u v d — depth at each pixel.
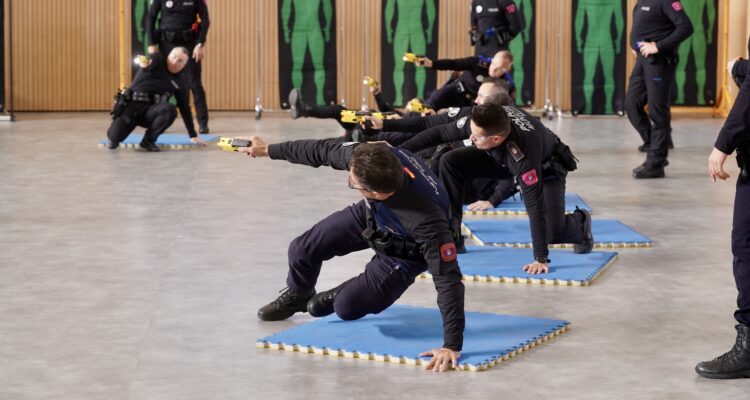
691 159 9.87
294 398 3.54
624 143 11.05
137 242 6.05
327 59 13.82
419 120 5.27
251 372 3.81
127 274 5.29
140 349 4.08
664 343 4.20
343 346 4.02
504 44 10.98
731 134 3.62
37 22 13.81
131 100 9.98
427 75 13.77
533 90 13.84
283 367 3.86
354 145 3.98
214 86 14.20
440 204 3.84
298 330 4.25
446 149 6.60
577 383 3.71
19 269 5.38
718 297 4.93
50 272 5.32
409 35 13.73
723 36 13.75
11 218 6.73
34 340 4.19
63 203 7.28
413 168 3.87
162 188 7.93
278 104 14.23
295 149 4.08
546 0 13.98
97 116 13.43
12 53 13.35
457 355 3.82
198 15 11.69
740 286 3.74
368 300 4.21
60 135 11.29
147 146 10.02
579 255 5.70
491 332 4.25
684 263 5.64
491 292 4.99
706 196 7.83
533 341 4.13
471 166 5.31
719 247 6.05
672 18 8.60
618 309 4.71
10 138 10.96
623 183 8.42
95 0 13.88
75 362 3.92
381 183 3.68
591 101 13.73
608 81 13.70
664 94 8.65
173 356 4.00
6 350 4.05
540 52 14.15
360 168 3.70
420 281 5.14
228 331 4.34
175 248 5.91
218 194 7.71
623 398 3.56
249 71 14.20
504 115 4.83
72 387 3.64
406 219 3.78
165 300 4.82
